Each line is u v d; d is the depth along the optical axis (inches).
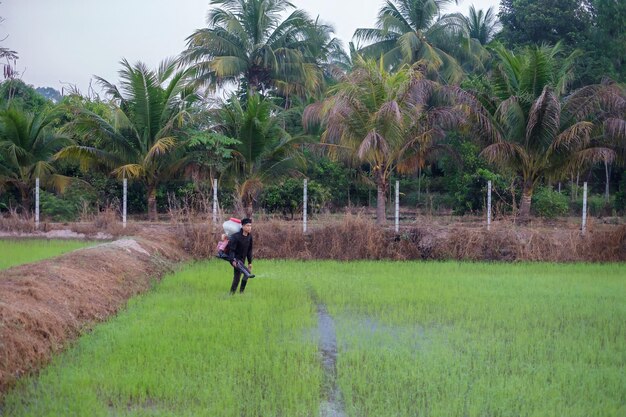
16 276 385.4
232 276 581.9
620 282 576.7
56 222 902.4
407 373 297.1
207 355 320.5
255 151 893.8
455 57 1414.9
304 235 753.6
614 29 1185.4
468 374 299.1
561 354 334.0
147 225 815.1
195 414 246.2
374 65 817.5
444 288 533.3
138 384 277.0
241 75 1311.5
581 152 797.9
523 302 472.1
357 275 611.2
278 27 1307.8
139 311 419.5
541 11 1311.5
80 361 306.5
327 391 279.6
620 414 251.1
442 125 840.3
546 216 952.3
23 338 299.3
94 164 917.8
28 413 243.8
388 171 847.7
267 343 345.4
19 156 924.0
